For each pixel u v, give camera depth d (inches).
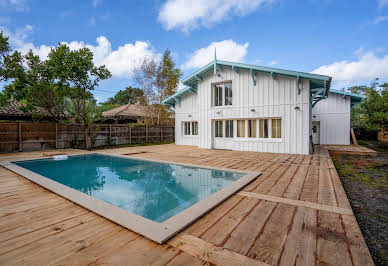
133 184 214.2
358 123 678.5
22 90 461.1
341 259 71.0
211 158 314.7
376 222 111.8
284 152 367.6
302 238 84.7
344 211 112.7
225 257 71.7
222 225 96.8
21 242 82.6
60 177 248.4
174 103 593.3
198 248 77.5
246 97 403.2
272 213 110.6
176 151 410.9
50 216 109.3
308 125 346.0
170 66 697.6
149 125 652.7
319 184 167.6
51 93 454.3
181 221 97.7
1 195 147.4
